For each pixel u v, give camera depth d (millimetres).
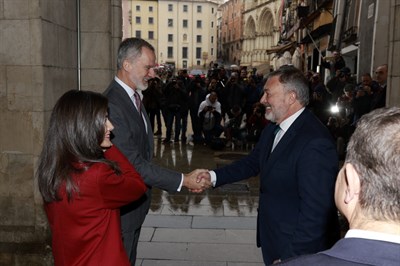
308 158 2211
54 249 1955
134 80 2740
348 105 8172
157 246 4223
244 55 84062
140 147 2783
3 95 4172
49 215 1966
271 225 2404
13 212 4297
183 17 97000
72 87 4906
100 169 1878
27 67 4109
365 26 12469
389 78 4246
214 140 9773
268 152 2574
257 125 9977
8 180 4262
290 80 2398
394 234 859
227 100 11516
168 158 8805
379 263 815
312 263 890
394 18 4160
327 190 2168
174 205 5566
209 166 8078
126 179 2012
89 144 1910
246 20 83062
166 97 10992
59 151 1889
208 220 5000
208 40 98312
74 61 4977
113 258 1928
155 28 96500
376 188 881
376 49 10938
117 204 1982
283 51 33719
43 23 4094
